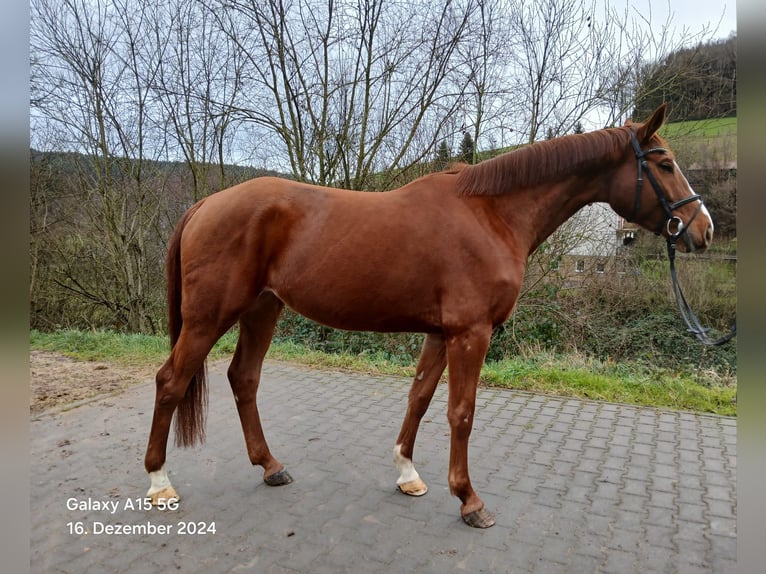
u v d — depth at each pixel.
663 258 7.24
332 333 6.52
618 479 2.67
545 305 6.57
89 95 7.29
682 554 2.02
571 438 3.24
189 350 2.29
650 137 2.24
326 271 2.19
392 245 2.17
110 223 7.96
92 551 2.01
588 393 4.15
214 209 2.27
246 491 2.53
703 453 3.01
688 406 3.88
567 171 2.29
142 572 1.88
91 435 3.18
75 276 8.60
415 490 2.49
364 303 2.21
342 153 6.47
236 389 2.62
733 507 2.38
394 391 4.28
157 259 8.73
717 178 7.06
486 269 2.14
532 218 2.32
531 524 2.23
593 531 2.18
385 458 2.94
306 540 2.10
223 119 6.82
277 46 6.31
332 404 3.92
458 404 2.19
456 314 2.15
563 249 6.40
